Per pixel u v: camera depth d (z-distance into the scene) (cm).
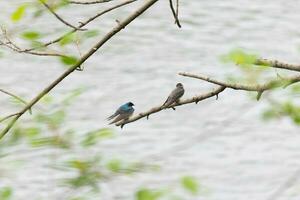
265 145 3997
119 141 3934
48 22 4925
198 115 4300
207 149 3881
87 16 5894
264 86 552
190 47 5466
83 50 4903
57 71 4988
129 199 3033
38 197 3195
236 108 4334
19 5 529
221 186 3597
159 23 5859
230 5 6406
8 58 5075
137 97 4653
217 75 4959
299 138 4062
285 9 6372
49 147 469
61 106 501
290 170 3747
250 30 5894
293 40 5706
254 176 3700
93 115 4331
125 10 6109
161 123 4222
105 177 453
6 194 488
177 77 4947
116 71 5016
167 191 432
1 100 4366
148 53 5303
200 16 6094
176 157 3772
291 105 522
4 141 482
